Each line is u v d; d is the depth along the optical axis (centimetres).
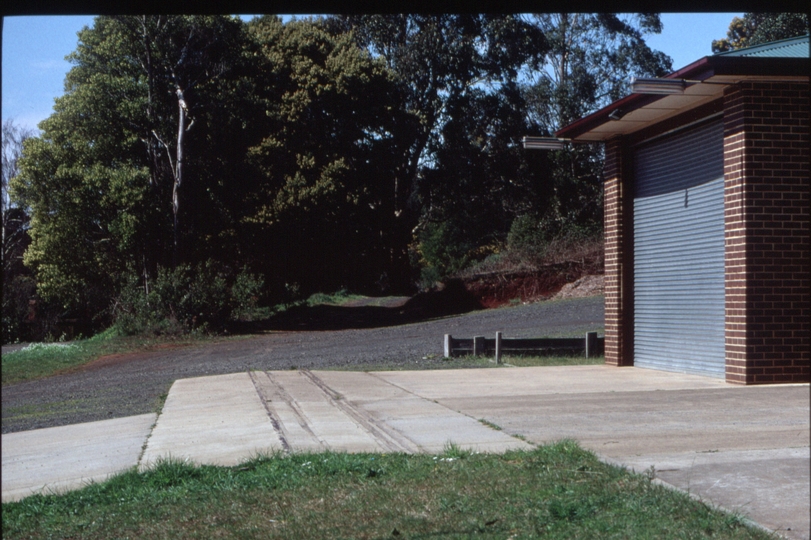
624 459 655
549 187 5016
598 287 3378
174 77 3450
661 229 1440
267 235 3684
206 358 2167
